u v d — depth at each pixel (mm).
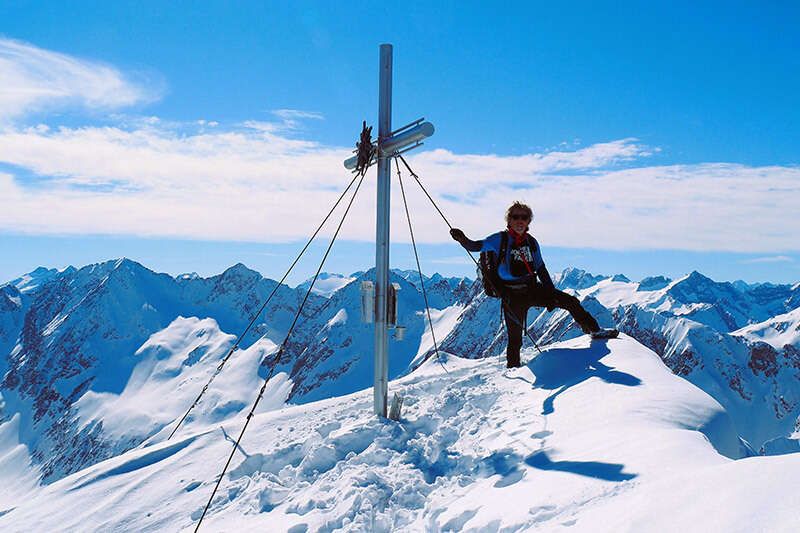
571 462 4668
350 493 5500
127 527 6402
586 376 7348
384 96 8227
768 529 2512
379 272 8188
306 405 9602
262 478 6781
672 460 4117
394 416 7785
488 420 6855
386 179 8305
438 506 4895
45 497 7590
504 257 8594
